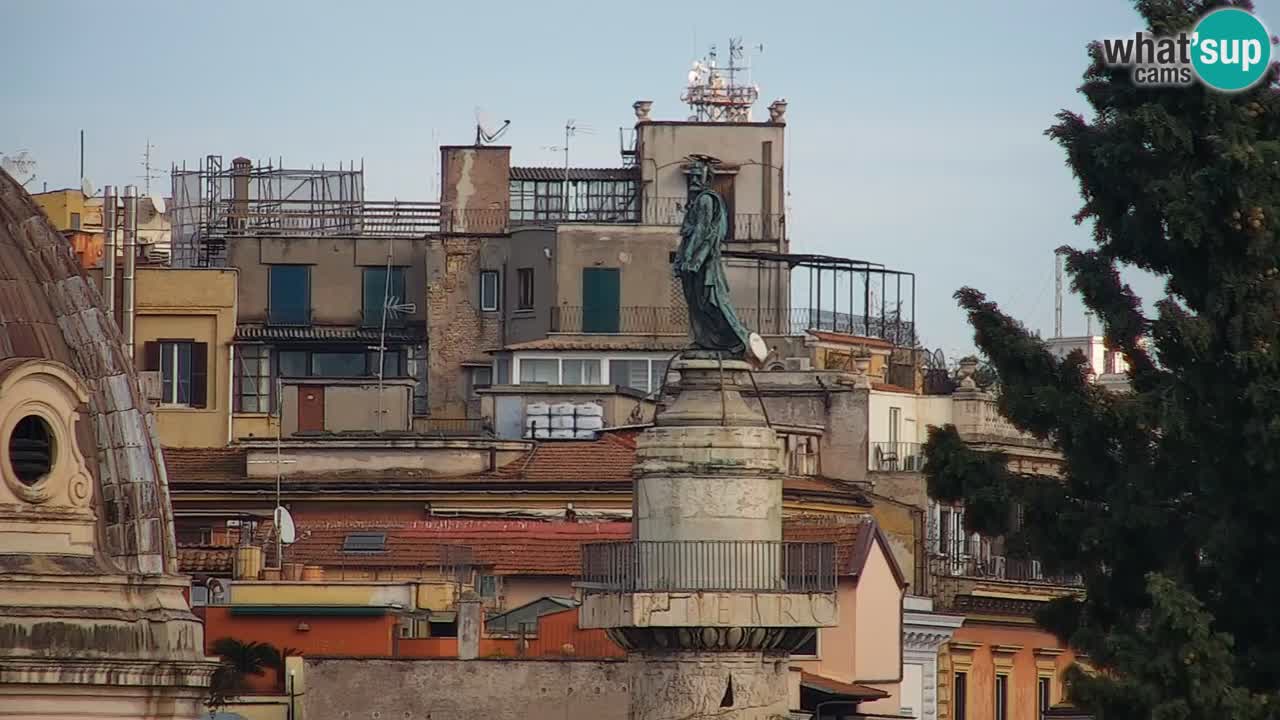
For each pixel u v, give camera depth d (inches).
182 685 6215.6
